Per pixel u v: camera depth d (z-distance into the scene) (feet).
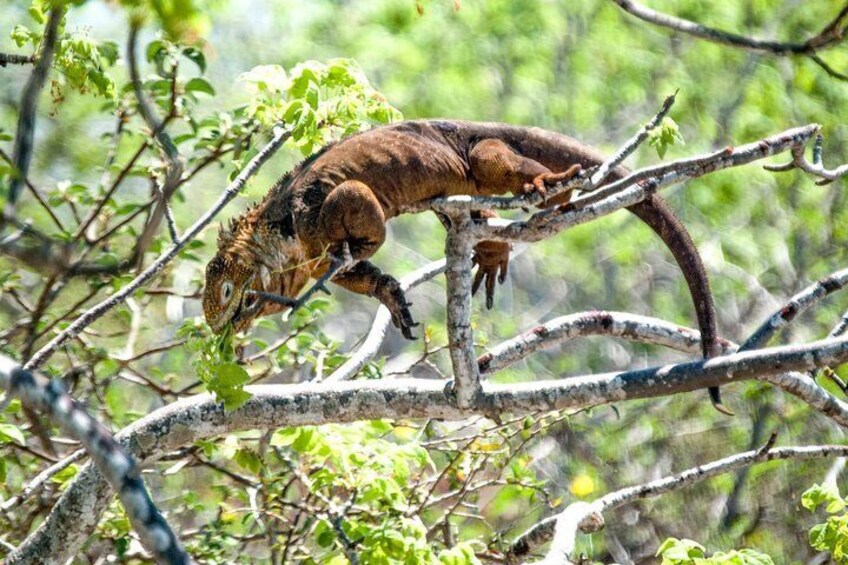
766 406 65.16
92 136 66.28
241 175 35.78
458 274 30.17
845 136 74.38
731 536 62.28
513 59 77.77
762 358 29.81
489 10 77.36
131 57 23.13
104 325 55.16
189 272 53.83
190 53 40.11
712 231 75.36
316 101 35.76
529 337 33.58
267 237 34.42
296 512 43.86
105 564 39.78
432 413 31.19
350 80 37.11
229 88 74.13
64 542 31.30
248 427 31.48
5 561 31.63
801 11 75.87
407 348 76.54
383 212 34.99
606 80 77.46
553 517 34.17
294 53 75.56
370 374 38.78
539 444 64.39
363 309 79.20
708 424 66.74
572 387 30.63
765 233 73.77
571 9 78.33
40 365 34.12
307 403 31.35
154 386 43.86
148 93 41.09
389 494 33.81
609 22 77.51
